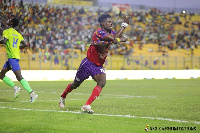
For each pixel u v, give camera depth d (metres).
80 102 12.28
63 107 9.66
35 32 46.50
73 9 55.62
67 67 41.91
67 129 6.46
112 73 41.66
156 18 64.94
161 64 49.34
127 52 53.50
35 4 47.62
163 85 26.78
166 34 62.22
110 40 8.23
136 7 64.12
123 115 8.66
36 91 18.70
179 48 60.06
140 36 59.34
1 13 40.59
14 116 8.14
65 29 52.12
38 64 39.66
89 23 56.22
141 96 15.84
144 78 42.22
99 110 9.78
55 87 22.77
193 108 10.72
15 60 11.42
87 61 8.66
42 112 8.88
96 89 8.59
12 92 17.22
